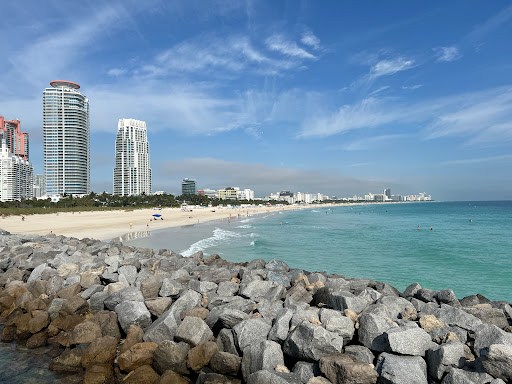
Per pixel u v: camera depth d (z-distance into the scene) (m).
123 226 64.19
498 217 111.81
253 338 8.35
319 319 8.71
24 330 10.35
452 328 8.52
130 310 10.21
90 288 12.77
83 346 9.17
